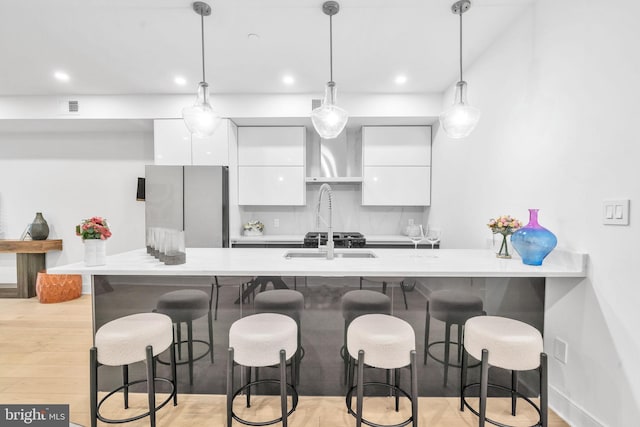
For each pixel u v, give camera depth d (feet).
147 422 5.40
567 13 5.50
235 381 6.08
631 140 4.40
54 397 6.07
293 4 6.48
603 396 4.84
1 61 8.73
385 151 12.29
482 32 7.45
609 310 4.75
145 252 7.29
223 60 8.76
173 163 11.18
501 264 5.78
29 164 13.25
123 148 13.16
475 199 8.73
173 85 10.36
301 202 12.30
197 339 6.11
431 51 8.31
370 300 5.98
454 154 10.06
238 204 12.32
